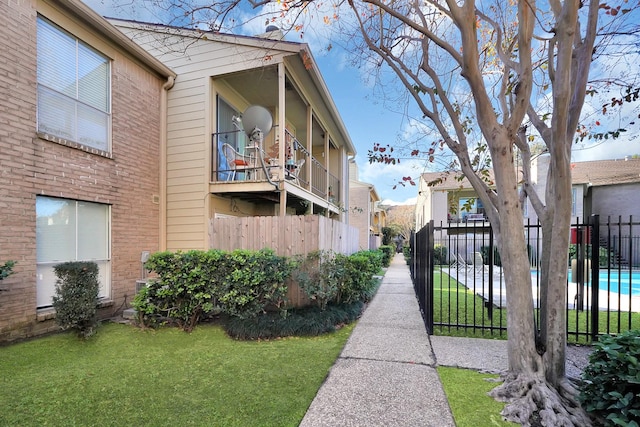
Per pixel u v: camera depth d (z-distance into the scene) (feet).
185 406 9.01
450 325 15.85
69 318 14.44
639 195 53.67
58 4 16.87
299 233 18.12
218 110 26.18
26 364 12.14
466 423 8.03
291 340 14.79
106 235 19.86
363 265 20.47
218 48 24.21
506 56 12.38
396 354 12.84
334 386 10.10
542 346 9.96
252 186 23.18
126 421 8.33
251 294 15.93
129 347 13.99
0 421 8.36
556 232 9.52
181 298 16.33
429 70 12.62
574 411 8.30
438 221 58.95
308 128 29.40
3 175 14.32
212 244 19.40
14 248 14.62
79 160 17.95
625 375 7.03
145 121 23.06
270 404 9.05
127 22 25.41
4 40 14.48
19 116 15.01
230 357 12.69
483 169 16.46
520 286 9.89
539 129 10.93
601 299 24.25
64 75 17.44
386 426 7.94
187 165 24.54
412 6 13.73
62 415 8.64
